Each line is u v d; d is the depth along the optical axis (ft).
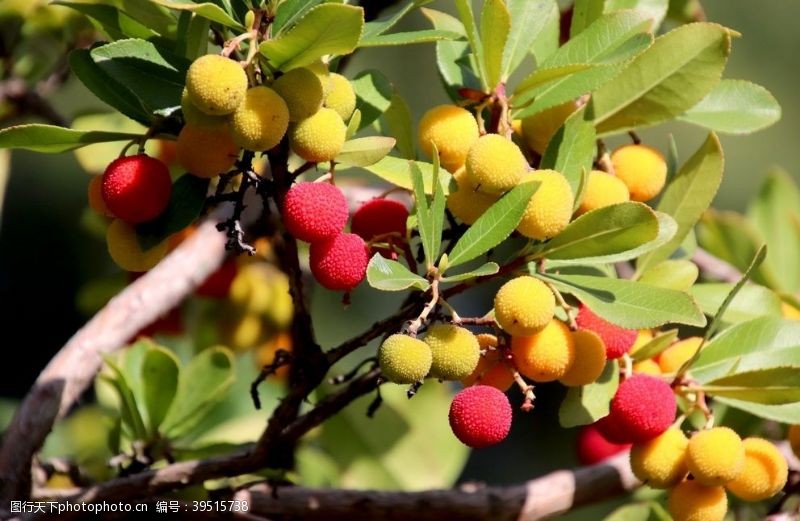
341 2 2.15
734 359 2.42
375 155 2.16
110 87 2.26
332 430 3.00
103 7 2.30
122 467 2.65
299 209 2.14
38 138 2.18
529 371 2.21
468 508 2.60
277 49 2.08
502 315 2.15
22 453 2.49
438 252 2.17
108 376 2.75
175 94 2.18
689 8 2.83
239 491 2.53
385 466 3.01
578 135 2.28
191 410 2.71
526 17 2.37
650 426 2.28
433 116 2.24
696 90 2.34
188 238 2.85
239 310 3.00
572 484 2.67
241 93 2.06
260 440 2.37
